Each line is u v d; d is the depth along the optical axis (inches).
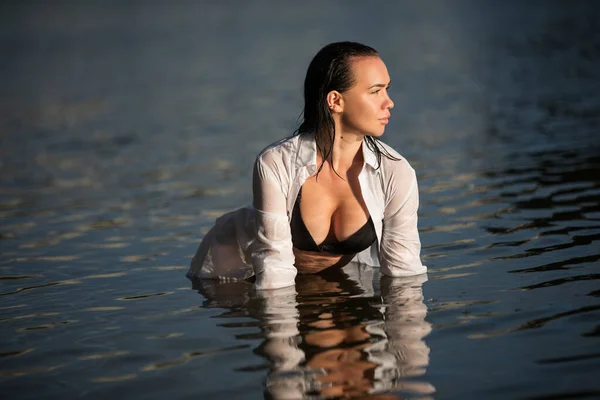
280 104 512.1
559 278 149.1
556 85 486.6
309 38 983.0
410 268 160.2
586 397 99.0
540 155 289.3
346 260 167.0
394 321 132.6
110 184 305.7
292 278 158.2
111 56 957.8
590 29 809.5
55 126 491.5
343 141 150.6
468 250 176.1
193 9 1898.4
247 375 112.9
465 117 406.6
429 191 247.1
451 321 130.3
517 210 209.0
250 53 866.8
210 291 160.1
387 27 1050.7
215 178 305.0
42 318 147.2
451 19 1103.6
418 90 521.0
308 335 128.4
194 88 633.6
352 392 105.0
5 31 1467.8
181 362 119.6
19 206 272.2
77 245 209.9
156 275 175.6
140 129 457.1
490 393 102.0
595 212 198.2
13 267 188.7
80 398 108.7
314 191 154.9
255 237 159.0
